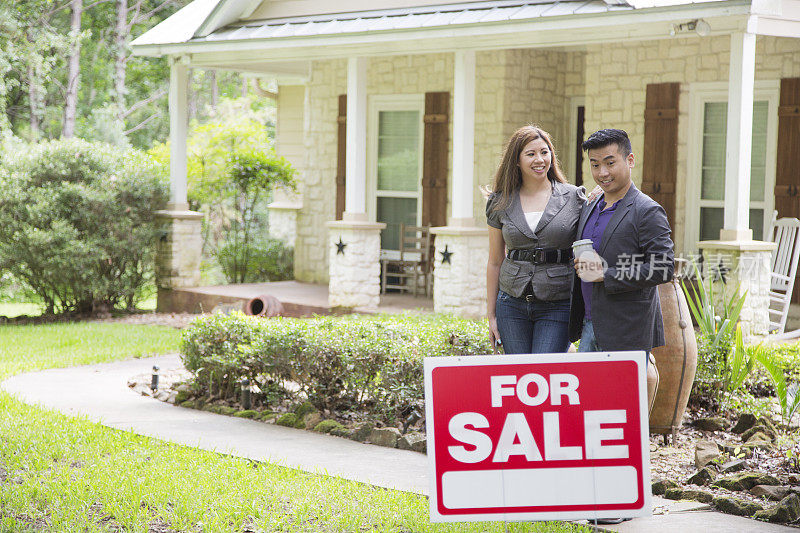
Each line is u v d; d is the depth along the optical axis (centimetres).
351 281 1143
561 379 376
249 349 688
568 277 460
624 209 429
